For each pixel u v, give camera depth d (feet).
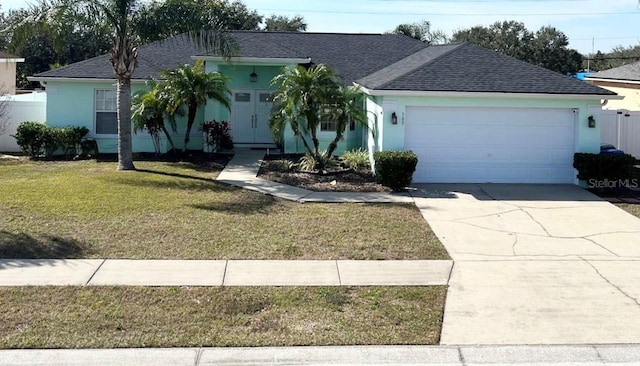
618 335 23.39
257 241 35.53
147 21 56.65
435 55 61.87
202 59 69.46
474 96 53.47
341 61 79.61
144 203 44.04
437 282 29.25
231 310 25.22
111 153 71.61
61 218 39.34
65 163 64.34
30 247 33.22
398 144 54.08
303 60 72.59
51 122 71.41
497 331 23.70
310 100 56.65
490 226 40.27
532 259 33.22
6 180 52.34
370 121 61.82
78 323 23.57
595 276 30.37
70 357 20.92
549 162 55.31
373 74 69.56
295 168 60.44
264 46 74.59
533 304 26.53
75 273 29.45
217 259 32.17
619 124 72.79
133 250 33.37
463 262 32.48
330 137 70.69
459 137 54.80
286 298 26.68
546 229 39.70
